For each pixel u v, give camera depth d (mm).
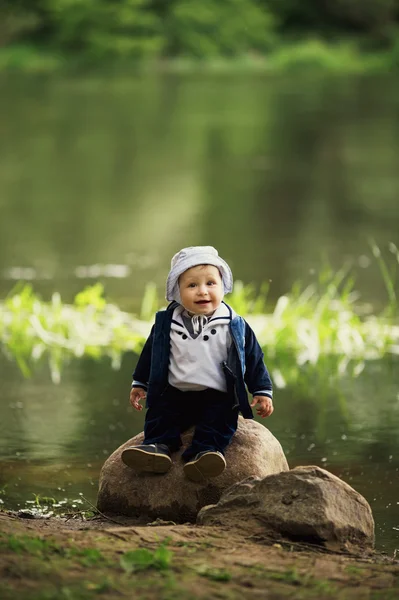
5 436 8789
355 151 28656
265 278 15406
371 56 59844
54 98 42094
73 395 10117
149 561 4773
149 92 44406
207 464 6258
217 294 6430
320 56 57125
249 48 60938
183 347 6418
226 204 21906
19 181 25250
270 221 20109
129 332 12555
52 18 59312
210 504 6359
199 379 6383
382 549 6336
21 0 60625
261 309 13352
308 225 19625
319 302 13391
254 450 6539
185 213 21078
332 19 65312
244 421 6859
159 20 59781
